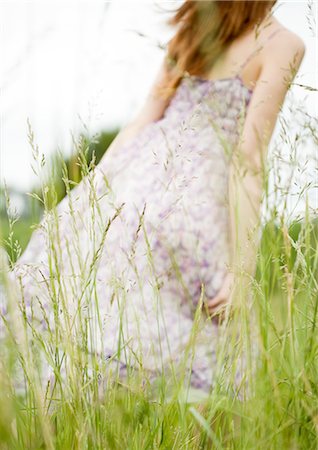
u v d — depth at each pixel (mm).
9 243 1356
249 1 2156
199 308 1393
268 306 1320
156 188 2047
